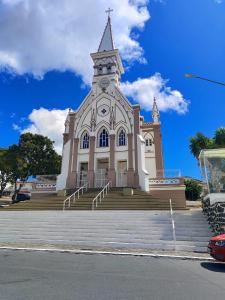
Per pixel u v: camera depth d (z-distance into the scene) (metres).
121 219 16.22
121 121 31.69
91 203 23.17
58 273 7.82
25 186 43.28
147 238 13.85
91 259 10.25
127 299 5.59
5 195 47.66
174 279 7.37
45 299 5.50
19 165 39.03
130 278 7.38
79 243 13.80
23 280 6.98
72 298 5.58
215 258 9.41
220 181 15.62
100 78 34.69
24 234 15.38
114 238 14.06
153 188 28.17
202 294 6.05
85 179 30.88
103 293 5.96
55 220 16.95
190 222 15.38
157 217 16.12
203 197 17.80
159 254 11.37
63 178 31.05
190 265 9.45
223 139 22.38
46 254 11.27
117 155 30.47
